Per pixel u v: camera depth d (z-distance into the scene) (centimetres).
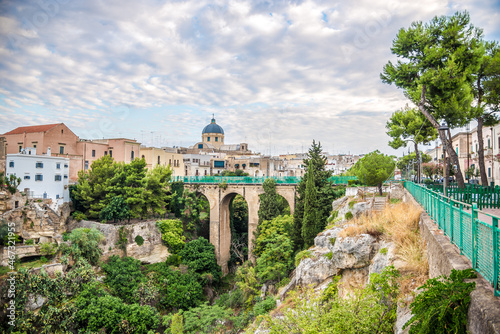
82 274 3494
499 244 636
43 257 3594
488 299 597
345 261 2188
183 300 4012
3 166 4212
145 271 4328
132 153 6412
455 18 2622
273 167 10125
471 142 5297
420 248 1488
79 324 3153
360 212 2998
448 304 641
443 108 2477
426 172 5944
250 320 2973
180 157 7712
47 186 4562
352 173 5938
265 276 3769
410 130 3838
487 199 1984
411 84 2877
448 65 2433
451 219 1095
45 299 3156
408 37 2814
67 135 5622
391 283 1253
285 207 6519
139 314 3325
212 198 5712
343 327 1126
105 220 4588
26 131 5609
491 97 2608
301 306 1491
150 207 5088
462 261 885
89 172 4975
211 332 3081
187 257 4878
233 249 6012
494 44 2742
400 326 1022
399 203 2773
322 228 3894
